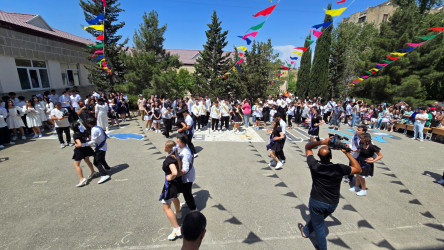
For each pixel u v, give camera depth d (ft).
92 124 15.48
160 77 48.85
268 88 51.52
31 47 38.86
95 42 48.80
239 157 22.25
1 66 33.76
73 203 13.42
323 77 63.67
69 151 22.84
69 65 50.11
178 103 36.70
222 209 13.07
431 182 17.43
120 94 40.42
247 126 37.55
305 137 31.73
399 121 36.24
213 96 59.52
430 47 48.65
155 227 11.41
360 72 58.85
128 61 49.21
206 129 35.76
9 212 12.40
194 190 15.31
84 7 46.80
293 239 10.71
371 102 53.62
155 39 57.52
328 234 11.07
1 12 37.99
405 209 13.52
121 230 11.10
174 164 10.32
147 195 14.53
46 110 31.12
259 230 11.30
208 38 63.82
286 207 13.44
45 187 15.35
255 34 21.59
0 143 23.93
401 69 50.08
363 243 10.50
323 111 44.47
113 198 14.07
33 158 20.79
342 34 74.18
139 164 19.80
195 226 5.34
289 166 20.11
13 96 27.66
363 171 14.51
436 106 35.65
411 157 23.66
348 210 13.25
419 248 10.23
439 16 50.98
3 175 17.13
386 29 52.06
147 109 33.27
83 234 10.76
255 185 16.21
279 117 18.44
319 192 9.24
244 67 49.47
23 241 10.23
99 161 15.90
